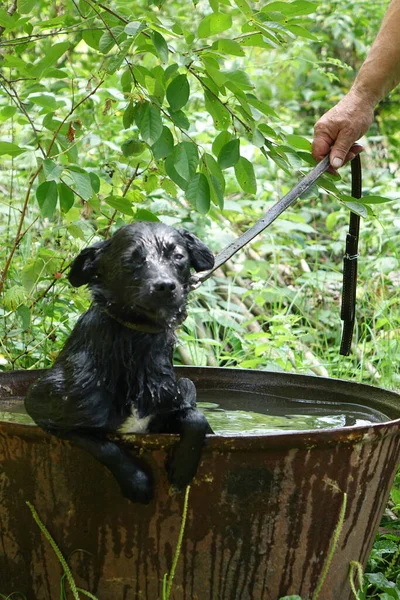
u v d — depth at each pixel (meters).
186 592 3.05
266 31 3.53
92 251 3.28
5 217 6.89
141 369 3.05
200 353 6.10
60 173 3.74
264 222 3.73
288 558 3.08
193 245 3.40
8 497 3.10
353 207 3.89
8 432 2.98
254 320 6.31
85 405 2.90
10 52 5.71
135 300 2.96
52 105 4.20
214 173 3.81
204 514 2.95
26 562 3.17
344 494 3.05
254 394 4.32
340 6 10.45
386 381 5.87
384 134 10.28
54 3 5.59
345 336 4.32
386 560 3.89
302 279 7.14
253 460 2.90
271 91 9.77
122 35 3.78
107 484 2.95
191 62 3.66
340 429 2.93
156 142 3.76
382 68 4.24
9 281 5.59
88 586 3.08
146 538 2.99
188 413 2.93
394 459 3.28
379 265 6.84
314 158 4.22
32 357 5.30
